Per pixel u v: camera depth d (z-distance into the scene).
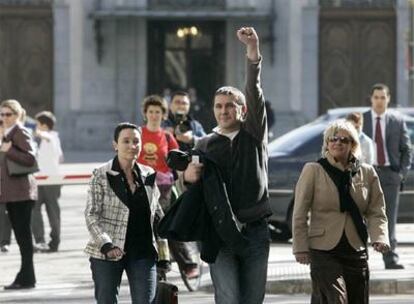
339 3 83.31
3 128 29.47
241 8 82.31
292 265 31.12
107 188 19.91
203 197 18.80
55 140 37.75
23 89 82.44
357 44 83.25
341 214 19.92
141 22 83.25
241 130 19.08
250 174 18.94
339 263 19.88
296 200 20.08
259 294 19.02
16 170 29.19
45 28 82.50
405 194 37.28
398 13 83.00
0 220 36.47
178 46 83.81
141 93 83.31
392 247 30.53
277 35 83.19
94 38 82.81
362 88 83.25
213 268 19.00
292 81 83.31
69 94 82.81
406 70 76.81
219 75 83.81
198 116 80.88
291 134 38.62
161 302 19.83
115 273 19.83
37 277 31.70
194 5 82.44
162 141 27.83
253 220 18.92
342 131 19.98
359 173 20.09
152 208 19.98
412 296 28.20
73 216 46.91
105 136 82.88
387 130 30.78
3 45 82.19
